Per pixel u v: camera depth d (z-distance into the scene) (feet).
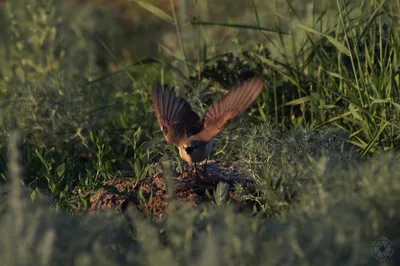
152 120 45.85
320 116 42.50
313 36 46.83
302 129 36.86
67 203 34.58
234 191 34.86
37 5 56.08
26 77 54.44
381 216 25.50
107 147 43.14
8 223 23.53
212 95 44.62
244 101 31.65
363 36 42.32
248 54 46.37
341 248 23.31
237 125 40.40
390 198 25.86
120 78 55.42
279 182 30.60
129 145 44.75
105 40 76.89
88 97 48.16
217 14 70.44
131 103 50.11
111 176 37.65
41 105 45.98
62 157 42.47
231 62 45.91
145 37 79.30
